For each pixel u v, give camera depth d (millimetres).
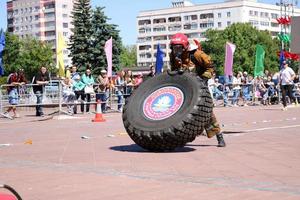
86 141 11266
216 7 172125
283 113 19828
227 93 27141
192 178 6727
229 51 27969
